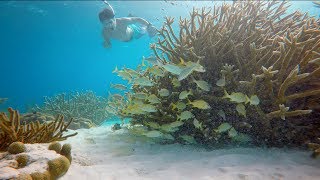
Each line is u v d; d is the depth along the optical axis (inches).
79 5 317.1
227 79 60.1
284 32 67.9
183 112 57.3
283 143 60.7
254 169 48.4
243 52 62.5
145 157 59.2
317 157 53.0
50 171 42.2
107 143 70.5
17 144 46.8
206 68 65.0
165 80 69.9
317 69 53.4
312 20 73.2
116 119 167.8
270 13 85.6
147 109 60.9
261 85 58.6
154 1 295.4
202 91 63.2
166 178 47.1
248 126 58.9
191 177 47.0
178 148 64.1
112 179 47.6
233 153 57.8
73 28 436.5
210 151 60.7
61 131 67.2
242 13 72.3
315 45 54.9
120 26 111.3
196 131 64.9
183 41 70.9
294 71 51.7
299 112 52.2
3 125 54.7
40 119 116.3
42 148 48.8
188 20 78.9
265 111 59.8
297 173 46.7
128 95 82.4
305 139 59.4
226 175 46.6
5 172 38.3
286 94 60.3
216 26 66.1
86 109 164.1
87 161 56.4
